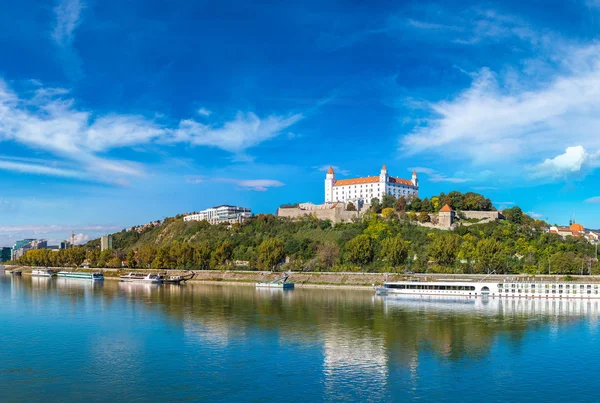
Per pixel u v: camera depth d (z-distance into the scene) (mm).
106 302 195375
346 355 110688
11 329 137500
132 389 89312
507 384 92250
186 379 94500
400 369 100750
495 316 158625
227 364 103750
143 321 149375
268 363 104438
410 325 142750
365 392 88125
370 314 162750
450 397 86062
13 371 98938
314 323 146000
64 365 102812
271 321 149125
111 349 115125
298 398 85250
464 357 109312
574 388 90312
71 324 144875
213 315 160750
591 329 137250
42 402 83375
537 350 114812
